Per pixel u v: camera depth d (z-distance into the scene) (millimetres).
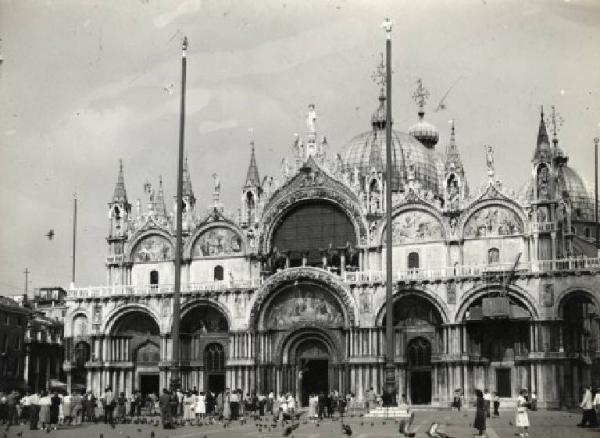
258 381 106000
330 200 109938
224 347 111375
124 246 117938
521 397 53594
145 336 114938
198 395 80062
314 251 110875
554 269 95750
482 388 98000
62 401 70812
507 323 97625
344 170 116750
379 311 102312
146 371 114188
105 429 62969
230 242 113750
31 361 138375
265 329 107500
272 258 111938
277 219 112125
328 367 106625
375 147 110625
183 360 111250
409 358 102938
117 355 114000
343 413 87250
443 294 99812
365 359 101750
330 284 104188
